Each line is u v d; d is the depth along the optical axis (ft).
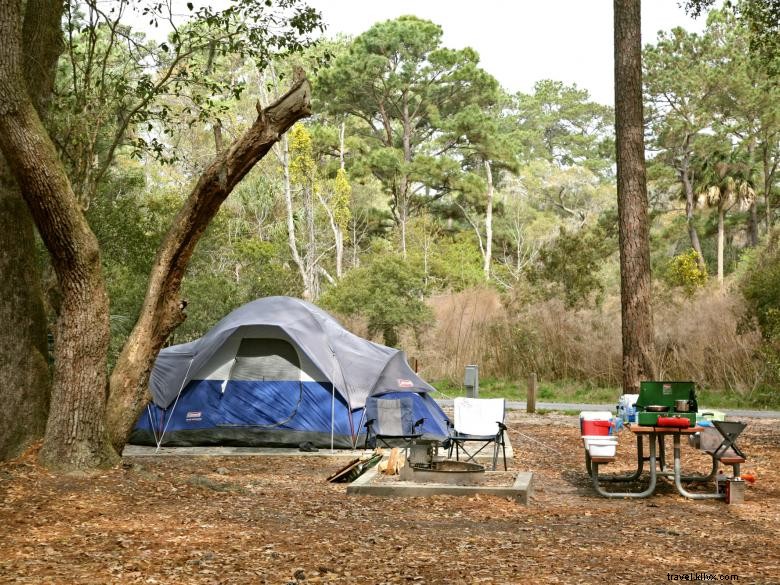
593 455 31.86
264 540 23.30
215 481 32.50
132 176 74.02
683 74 168.04
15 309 33.60
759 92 159.33
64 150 39.70
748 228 175.22
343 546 22.74
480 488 31.19
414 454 34.24
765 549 23.04
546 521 26.91
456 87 182.50
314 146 179.93
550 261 95.04
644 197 56.65
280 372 45.98
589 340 84.99
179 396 46.11
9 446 32.42
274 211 163.22
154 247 69.72
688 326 80.89
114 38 43.06
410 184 184.14
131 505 27.63
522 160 261.24
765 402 71.72
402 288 97.71
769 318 74.02
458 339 91.45
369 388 45.60
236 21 42.11
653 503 30.42
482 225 204.44
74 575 19.39
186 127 138.21
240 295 87.92
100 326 31.99
